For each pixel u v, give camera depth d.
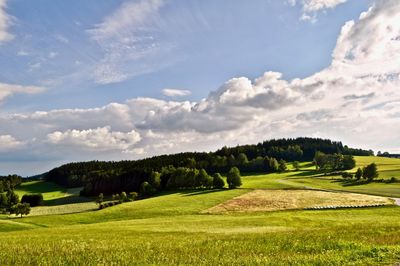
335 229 33.94
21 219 86.69
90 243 26.03
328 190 120.00
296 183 142.50
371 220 53.38
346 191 116.62
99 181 174.12
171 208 93.31
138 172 173.50
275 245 23.02
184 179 143.50
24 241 29.09
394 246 19.25
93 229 48.44
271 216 63.56
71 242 26.09
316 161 195.38
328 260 16.05
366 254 17.47
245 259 16.75
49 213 122.06
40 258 18.08
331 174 171.38
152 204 101.31
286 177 170.62
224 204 95.81
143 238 30.86
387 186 128.50
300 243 23.45
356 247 20.69
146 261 16.83
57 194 180.50
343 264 15.34
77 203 147.00
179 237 31.19
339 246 21.27
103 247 22.67
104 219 85.44
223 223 53.22
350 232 30.20
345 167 189.88
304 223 51.59
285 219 57.47
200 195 114.94
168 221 61.25
